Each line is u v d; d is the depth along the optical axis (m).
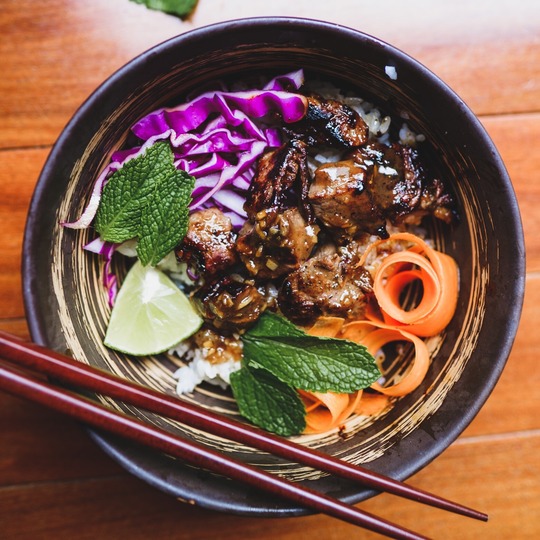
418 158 0.47
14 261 0.49
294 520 0.50
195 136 0.46
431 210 0.47
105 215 0.45
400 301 0.49
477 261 0.46
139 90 0.44
